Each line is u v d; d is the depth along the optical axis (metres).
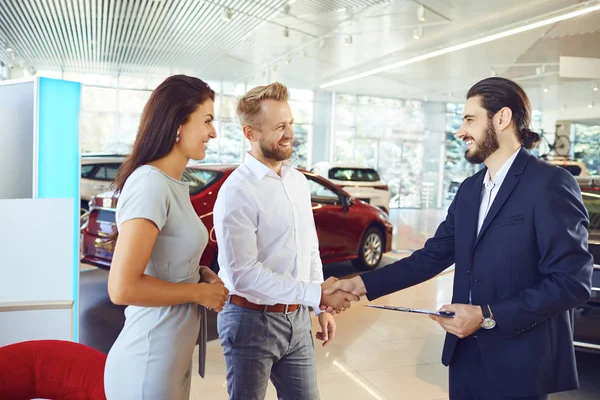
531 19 7.67
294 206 1.76
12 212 2.03
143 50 11.05
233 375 1.70
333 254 5.33
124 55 11.62
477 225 1.52
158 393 1.27
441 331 3.91
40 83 2.55
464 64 11.38
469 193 1.57
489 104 1.46
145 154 1.32
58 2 7.59
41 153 2.58
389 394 2.80
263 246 1.71
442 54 10.30
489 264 1.44
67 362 1.57
